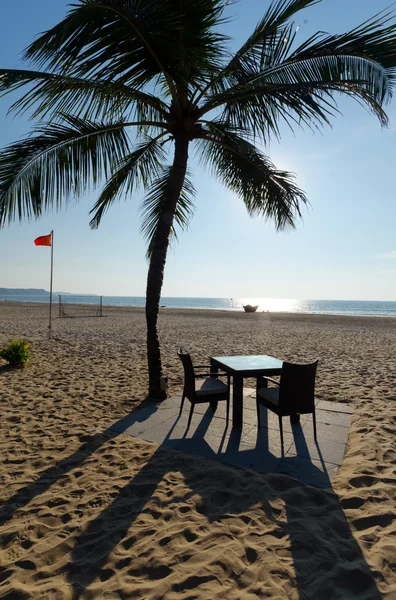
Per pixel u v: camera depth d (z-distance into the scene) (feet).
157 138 18.88
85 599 6.07
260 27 14.08
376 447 11.99
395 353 33.68
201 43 15.07
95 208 22.22
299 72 14.70
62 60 13.12
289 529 7.79
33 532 7.86
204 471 10.45
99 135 16.74
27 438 13.00
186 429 13.70
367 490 9.21
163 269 17.40
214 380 14.99
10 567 6.84
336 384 21.35
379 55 12.87
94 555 7.14
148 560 6.92
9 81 12.96
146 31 12.77
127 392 19.03
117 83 15.05
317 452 11.74
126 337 44.34
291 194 18.83
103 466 10.88
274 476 10.05
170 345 37.83
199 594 6.08
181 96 16.34
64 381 21.29
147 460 11.27
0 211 14.78
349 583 6.30
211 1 14.24
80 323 65.46
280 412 12.03
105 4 11.70
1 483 9.94
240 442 12.54
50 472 10.56
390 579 6.38
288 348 36.70
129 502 8.95
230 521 8.10
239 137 17.03
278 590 6.14
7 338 40.27
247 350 35.06
